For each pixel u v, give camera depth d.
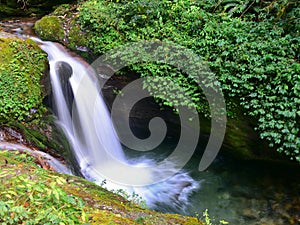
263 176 5.97
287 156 5.53
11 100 5.17
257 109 5.34
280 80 5.14
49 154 5.12
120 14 7.15
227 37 6.00
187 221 3.40
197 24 6.36
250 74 5.40
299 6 6.04
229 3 6.85
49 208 2.57
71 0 9.40
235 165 6.37
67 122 6.19
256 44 5.62
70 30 7.34
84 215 2.70
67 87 6.37
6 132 4.91
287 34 5.75
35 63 5.85
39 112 5.47
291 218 4.98
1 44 5.84
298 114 4.89
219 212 5.25
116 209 3.20
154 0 6.88
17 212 2.47
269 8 6.28
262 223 4.94
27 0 9.31
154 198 5.55
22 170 3.40
